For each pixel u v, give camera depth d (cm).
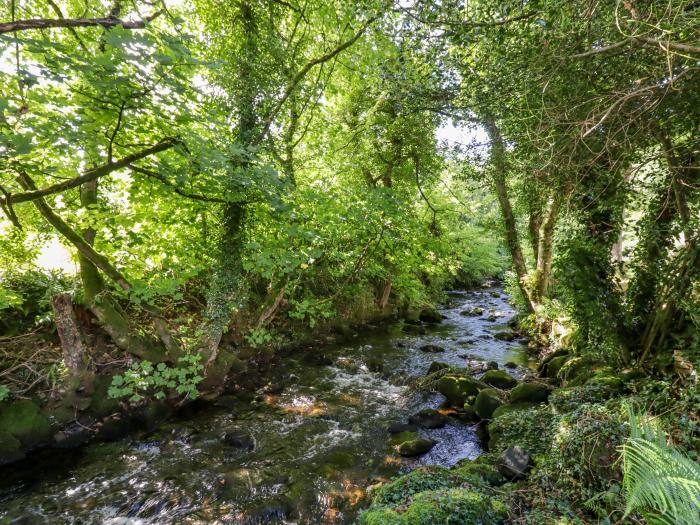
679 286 508
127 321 696
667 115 381
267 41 734
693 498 211
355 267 953
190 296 869
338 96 1100
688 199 480
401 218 821
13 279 706
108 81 352
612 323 579
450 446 576
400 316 1444
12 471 504
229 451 563
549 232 932
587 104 363
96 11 611
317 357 963
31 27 311
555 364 755
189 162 483
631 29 287
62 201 719
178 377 682
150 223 693
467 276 2200
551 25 307
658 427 304
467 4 373
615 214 578
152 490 475
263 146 721
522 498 367
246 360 873
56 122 397
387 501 365
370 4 472
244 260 722
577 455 359
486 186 905
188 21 784
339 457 550
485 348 1070
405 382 829
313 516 432
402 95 564
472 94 466
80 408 585
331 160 1089
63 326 584
